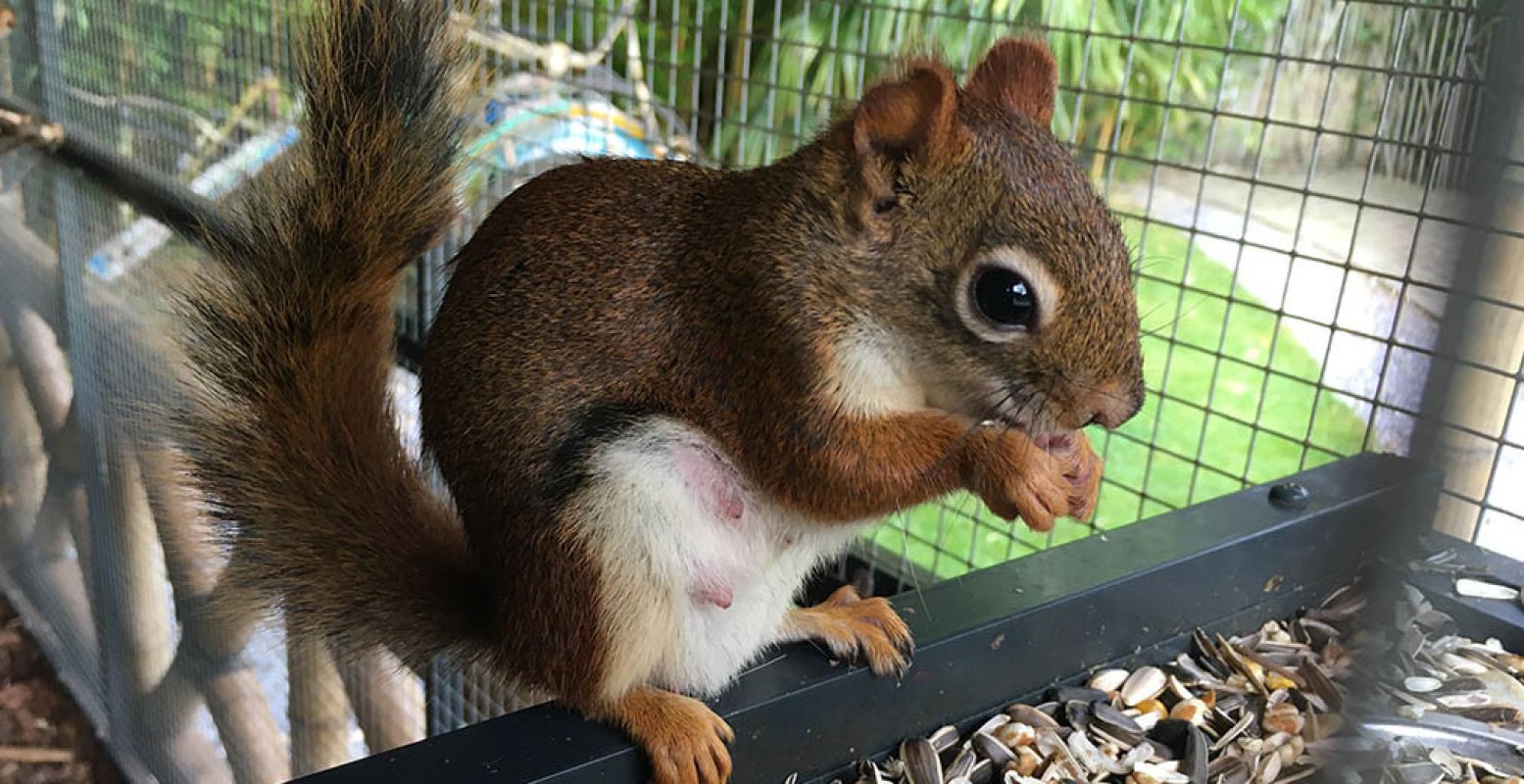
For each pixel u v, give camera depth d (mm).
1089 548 399
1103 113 628
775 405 346
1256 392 610
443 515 368
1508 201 269
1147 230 532
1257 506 416
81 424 635
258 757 531
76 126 648
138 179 551
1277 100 628
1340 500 417
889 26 514
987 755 369
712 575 349
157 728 580
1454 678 378
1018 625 376
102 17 611
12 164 675
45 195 672
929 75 338
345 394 363
